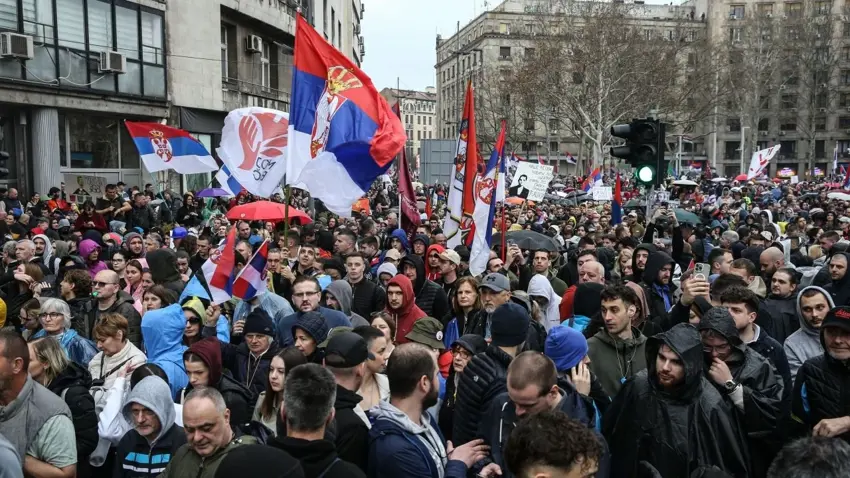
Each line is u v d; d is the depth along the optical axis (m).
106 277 6.94
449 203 9.62
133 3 23.70
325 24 42.19
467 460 3.67
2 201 14.97
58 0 20.95
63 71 21.22
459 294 7.08
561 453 2.63
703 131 91.06
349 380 3.97
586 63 43.09
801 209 28.16
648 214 10.43
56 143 21.45
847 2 84.56
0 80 19.30
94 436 4.76
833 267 7.40
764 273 8.65
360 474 3.24
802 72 78.00
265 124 9.93
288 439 3.23
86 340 6.17
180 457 3.95
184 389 5.57
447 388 5.36
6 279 8.35
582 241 10.38
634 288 6.15
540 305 7.38
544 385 3.57
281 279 9.11
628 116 45.16
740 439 4.35
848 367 4.26
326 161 7.80
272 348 5.85
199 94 26.86
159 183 25.14
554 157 87.81
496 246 10.52
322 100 8.28
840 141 87.69
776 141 88.25
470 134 9.25
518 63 62.56
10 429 4.06
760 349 5.36
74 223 13.64
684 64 60.53
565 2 61.59
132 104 23.86
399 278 7.18
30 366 4.72
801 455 2.75
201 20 26.75
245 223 12.70
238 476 2.47
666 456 4.02
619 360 5.27
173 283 8.45
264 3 30.97
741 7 89.56
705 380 4.25
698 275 5.85
